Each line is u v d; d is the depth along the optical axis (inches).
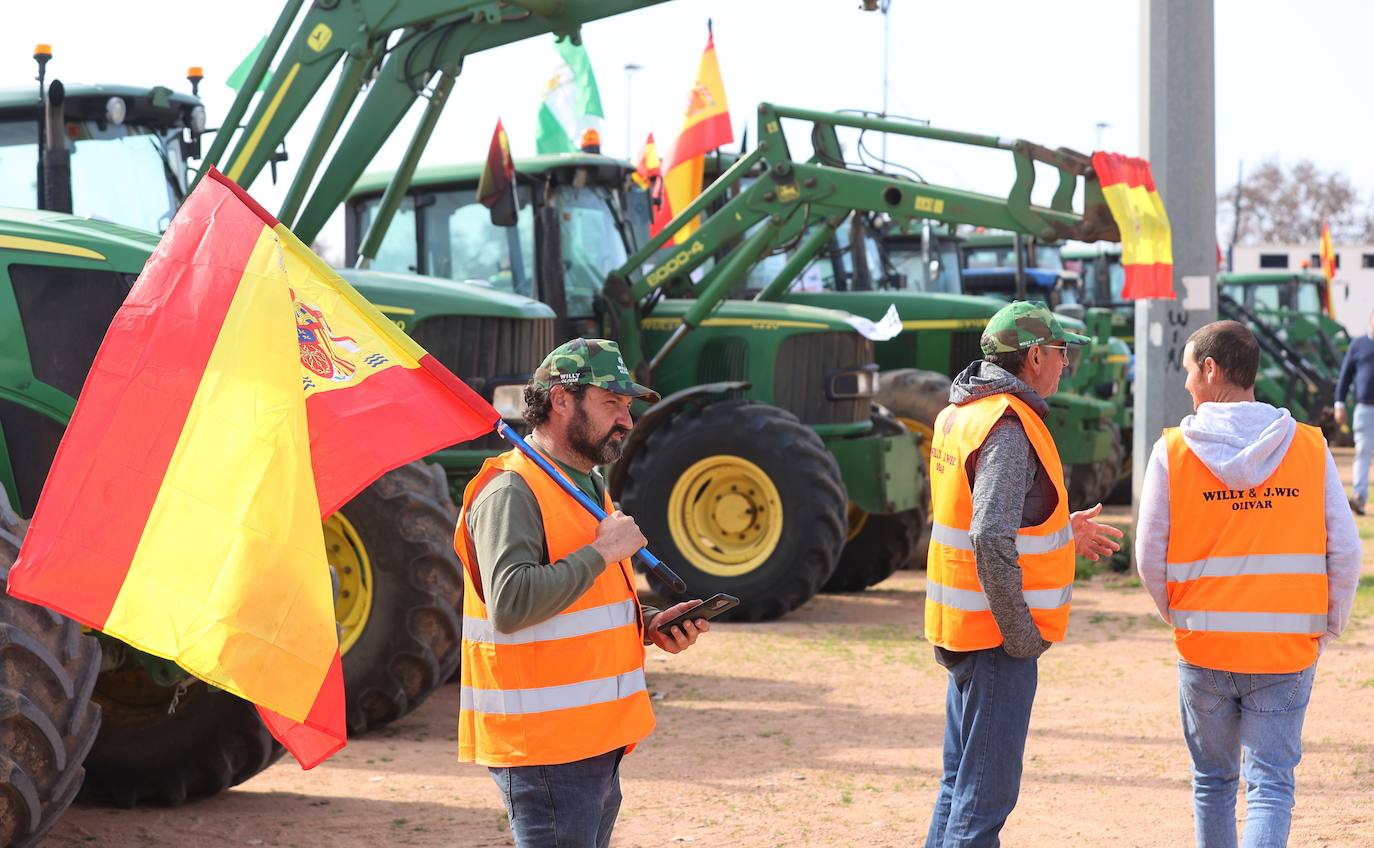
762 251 386.6
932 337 466.0
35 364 205.3
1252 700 147.9
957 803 146.7
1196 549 149.0
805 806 200.5
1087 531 157.5
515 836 118.6
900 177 398.3
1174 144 401.4
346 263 401.1
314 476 119.3
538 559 116.5
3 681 150.9
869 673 293.1
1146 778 214.1
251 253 122.3
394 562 242.1
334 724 116.0
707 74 450.3
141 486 117.3
